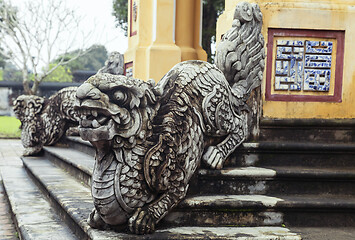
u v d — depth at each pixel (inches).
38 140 285.1
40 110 286.4
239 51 136.3
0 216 191.8
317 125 145.6
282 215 120.9
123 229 107.3
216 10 601.9
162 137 108.2
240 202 117.4
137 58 251.9
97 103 97.2
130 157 103.9
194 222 116.2
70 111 271.7
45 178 198.5
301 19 147.2
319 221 122.6
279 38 147.5
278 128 145.1
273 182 129.6
